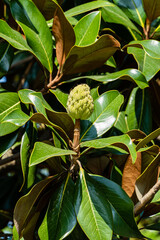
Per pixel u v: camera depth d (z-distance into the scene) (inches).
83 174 48.6
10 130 51.7
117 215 48.0
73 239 52.1
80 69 55.6
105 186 48.8
